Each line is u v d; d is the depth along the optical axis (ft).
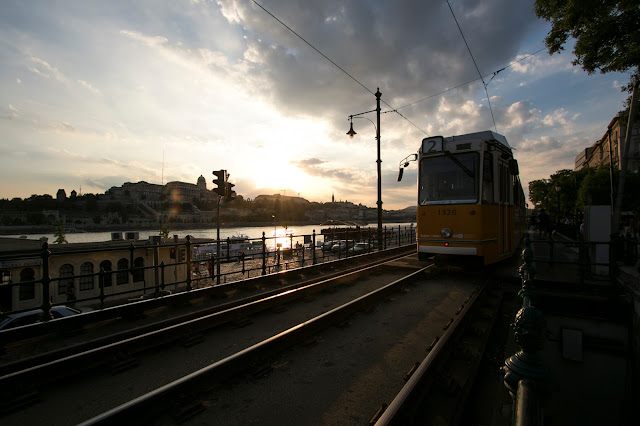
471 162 28.96
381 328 19.57
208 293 26.20
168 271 59.93
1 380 11.77
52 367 13.02
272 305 23.54
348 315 21.17
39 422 10.84
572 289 24.40
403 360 15.29
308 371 14.19
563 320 23.39
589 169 113.70
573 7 22.44
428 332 18.90
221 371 12.77
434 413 11.10
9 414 11.20
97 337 18.22
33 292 46.57
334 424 10.59
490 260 28.63
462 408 11.97
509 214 34.45
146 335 16.12
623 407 20.58
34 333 17.10
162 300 23.07
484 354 18.70
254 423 10.63
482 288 26.18
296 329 16.78
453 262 30.14
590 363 22.24
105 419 9.31
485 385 15.80
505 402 14.30
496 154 30.86
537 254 43.29
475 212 27.96
